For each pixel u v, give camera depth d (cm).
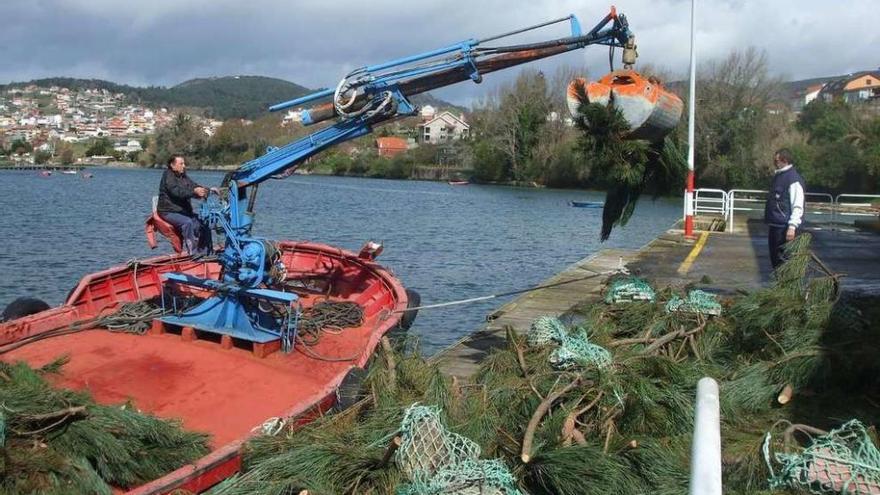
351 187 8106
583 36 923
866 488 422
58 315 894
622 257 1870
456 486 445
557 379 640
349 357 847
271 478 502
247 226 916
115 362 777
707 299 880
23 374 656
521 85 8269
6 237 3120
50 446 530
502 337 1069
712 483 204
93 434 541
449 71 948
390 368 692
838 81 13075
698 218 2894
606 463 502
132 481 548
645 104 831
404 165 10131
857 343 698
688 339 808
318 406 655
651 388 622
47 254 2661
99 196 5831
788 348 737
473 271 2492
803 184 1044
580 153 882
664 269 1644
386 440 531
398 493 462
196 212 987
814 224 2745
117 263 2495
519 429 589
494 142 8625
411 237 3509
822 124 6281
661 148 900
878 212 3131
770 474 459
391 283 1089
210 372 770
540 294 1388
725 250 2000
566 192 7375
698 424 226
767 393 650
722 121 6562
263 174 930
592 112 837
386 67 949
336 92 933
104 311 967
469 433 548
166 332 872
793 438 530
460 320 1636
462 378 854
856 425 486
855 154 5509
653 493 479
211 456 550
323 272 1220
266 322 877
